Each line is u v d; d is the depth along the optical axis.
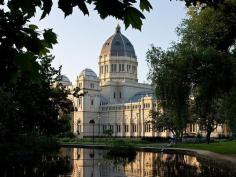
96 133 180.75
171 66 40.56
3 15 4.63
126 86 186.75
